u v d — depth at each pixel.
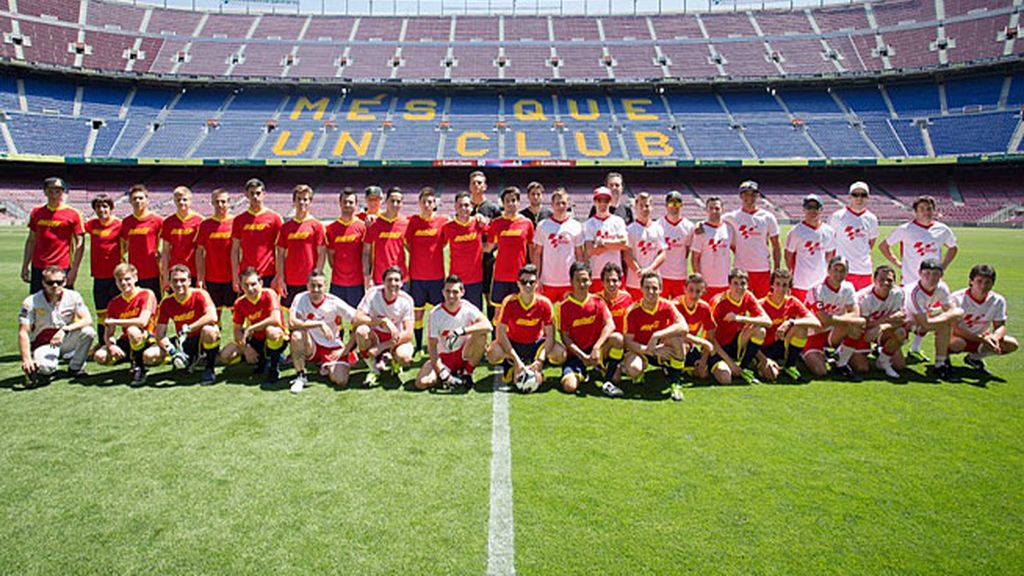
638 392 5.30
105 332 5.66
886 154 34.91
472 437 4.16
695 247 6.75
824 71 40.28
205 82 39.47
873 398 5.10
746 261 6.88
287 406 4.82
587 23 46.81
